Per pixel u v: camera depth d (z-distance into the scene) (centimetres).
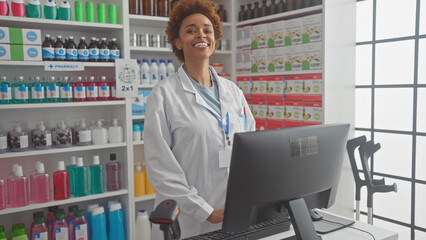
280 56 285
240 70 322
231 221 96
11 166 255
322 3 256
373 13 275
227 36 331
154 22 294
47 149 243
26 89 234
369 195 178
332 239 119
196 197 131
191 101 149
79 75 279
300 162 100
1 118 251
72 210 253
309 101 266
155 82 289
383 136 277
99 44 268
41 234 241
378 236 122
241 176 92
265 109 300
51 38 251
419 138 255
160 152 140
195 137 144
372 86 280
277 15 286
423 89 250
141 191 286
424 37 247
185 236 144
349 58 278
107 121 292
